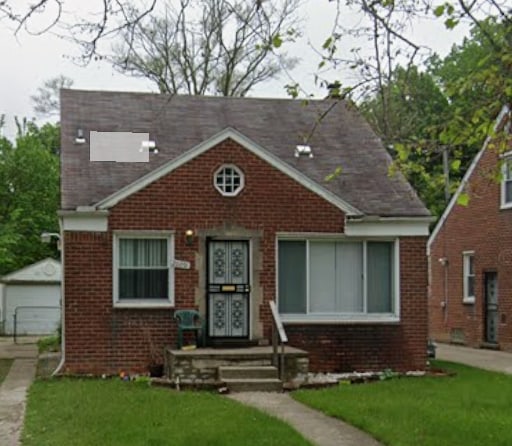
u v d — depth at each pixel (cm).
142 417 1163
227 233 1758
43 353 2244
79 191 1752
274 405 1319
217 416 1167
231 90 2625
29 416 1242
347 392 1439
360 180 1947
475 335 2627
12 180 3812
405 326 1828
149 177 1720
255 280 1767
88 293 1691
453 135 753
